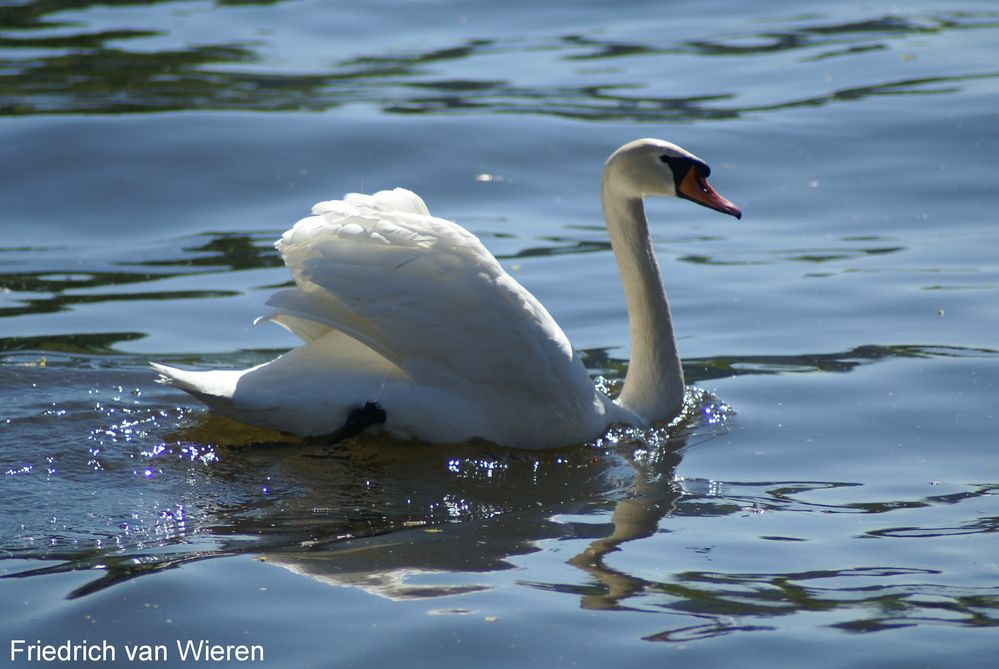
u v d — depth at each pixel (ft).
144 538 31.83
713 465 38.24
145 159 68.85
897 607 28.09
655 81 83.41
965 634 26.76
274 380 38.47
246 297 53.26
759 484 36.40
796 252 58.29
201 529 32.55
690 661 25.72
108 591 28.43
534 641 26.45
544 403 39.63
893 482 36.09
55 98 77.82
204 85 81.41
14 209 63.52
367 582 29.22
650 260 43.52
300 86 81.87
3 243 59.57
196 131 72.33
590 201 66.03
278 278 55.36
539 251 59.00
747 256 58.13
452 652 26.02
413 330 38.24
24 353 46.62
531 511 34.32
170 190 66.03
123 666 25.41
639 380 43.57
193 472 36.83
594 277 55.67
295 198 65.67
